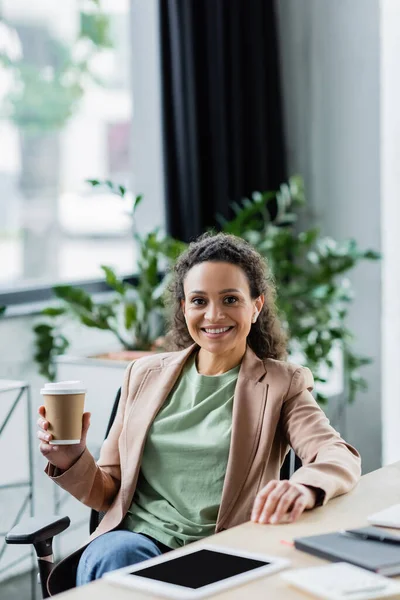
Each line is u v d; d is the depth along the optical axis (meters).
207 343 2.15
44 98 4.13
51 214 4.18
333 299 4.10
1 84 3.95
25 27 4.04
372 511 1.80
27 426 3.29
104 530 2.14
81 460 2.09
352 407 4.60
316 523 1.73
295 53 4.67
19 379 3.72
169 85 4.16
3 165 3.98
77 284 4.13
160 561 1.52
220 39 4.29
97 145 4.37
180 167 4.22
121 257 4.47
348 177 4.58
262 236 4.22
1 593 3.44
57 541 3.81
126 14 4.45
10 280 4.03
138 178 4.53
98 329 3.96
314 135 4.66
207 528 2.04
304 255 4.68
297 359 4.22
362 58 4.49
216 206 4.32
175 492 2.11
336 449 1.99
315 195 4.68
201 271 2.16
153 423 2.18
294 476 1.86
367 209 4.54
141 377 2.27
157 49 4.17
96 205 4.35
